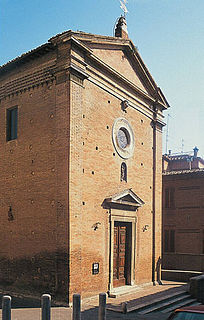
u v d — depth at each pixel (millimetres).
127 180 19188
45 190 15594
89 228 15852
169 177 29453
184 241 28234
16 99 17656
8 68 17719
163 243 29219
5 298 9492
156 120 22547
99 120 17109
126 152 19234
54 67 15734
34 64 16750
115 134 18359
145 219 20875
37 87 16625
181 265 26719
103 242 16766
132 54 20047
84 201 15641
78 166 15156
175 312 9164
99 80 17266
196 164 40344
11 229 17000
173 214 29047
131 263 19125
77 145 15203
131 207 19297
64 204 14641
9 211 17156
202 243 27453
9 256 16906
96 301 15344
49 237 15133
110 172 17688
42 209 15609
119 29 20578
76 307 10031
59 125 15250
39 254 15453
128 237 19375
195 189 28344
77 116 15328
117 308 14414
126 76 19828
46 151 15789
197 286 18375
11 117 18188
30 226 16062
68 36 15000
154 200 21859
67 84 15148
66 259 14273
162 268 27469
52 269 14781
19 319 11953
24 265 16094
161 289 19375
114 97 18484
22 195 16656
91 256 15836
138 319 13188
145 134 21500
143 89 21656
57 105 15438
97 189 16594
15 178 17141
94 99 16828
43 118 16141
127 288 18234
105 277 16766
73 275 14305
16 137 17703
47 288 14859
